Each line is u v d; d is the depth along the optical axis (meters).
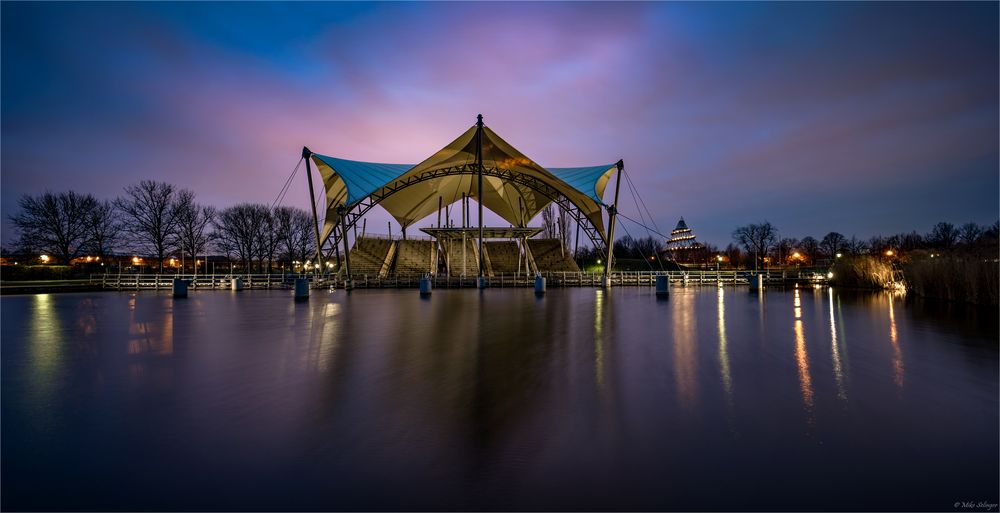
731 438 4.32
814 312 16.06
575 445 4.17
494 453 4.02
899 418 4.87
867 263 35.22
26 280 34.81
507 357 8.05
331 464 3.82
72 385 6.27
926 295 24.25
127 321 13.63
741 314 15.32
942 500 3.16
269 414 5.05
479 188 31.86
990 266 19.25
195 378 6.63
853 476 3.53
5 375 6.85
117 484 3.47
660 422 4.75
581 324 12.59
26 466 3.77
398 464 3.81
